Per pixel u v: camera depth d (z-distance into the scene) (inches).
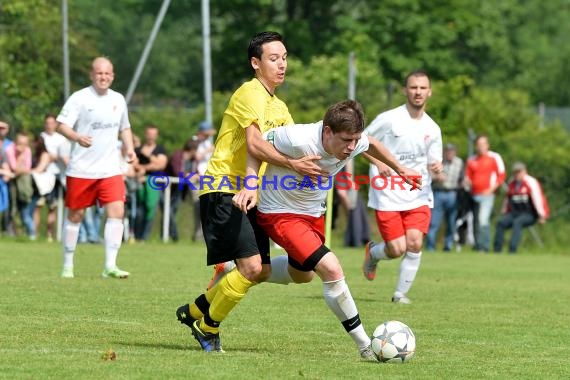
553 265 1809.8
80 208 1264.8
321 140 712.4
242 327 875.4
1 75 2662.4
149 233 2058.3
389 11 4175.7
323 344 792.3
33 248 1761.8
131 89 2652.6
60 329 820.0
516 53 5590.6
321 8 4279.0
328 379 634.2
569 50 5674.2
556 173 2556.6
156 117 2711.6
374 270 1157.1
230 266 805.9
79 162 1248.2
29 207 1991.9
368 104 2945.4
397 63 4097.0
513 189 2172.7
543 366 718.5
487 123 3176.7
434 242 2165.4
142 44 2659.9
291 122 776.3
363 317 973.8
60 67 2706.7
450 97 3206.2
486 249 2182.6
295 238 728.3
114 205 1264.8
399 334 711.7
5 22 2760.8
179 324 869.8
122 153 1958.7
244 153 740.0
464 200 2213.3
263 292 1175.6
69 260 1273.4
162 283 1221.7
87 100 1237.1
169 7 2662.4
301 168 705.6
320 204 748.6
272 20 4247.0
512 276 1526.8
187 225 2327.8
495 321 971.3
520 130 3142.2
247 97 729.6
